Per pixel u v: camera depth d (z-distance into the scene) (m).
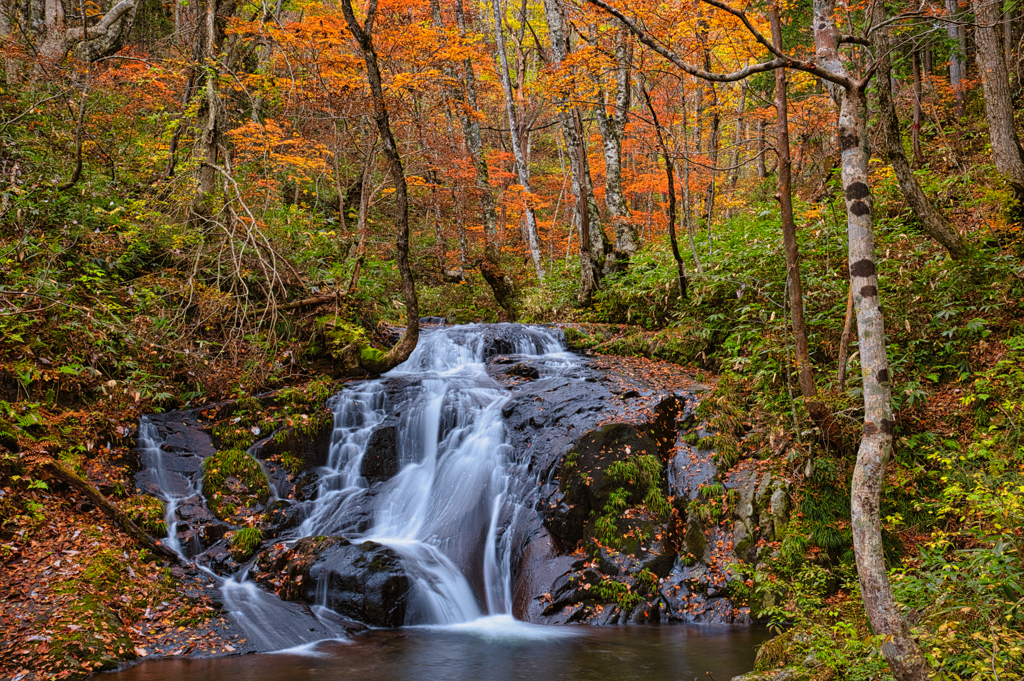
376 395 9.99
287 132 14.14
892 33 8.34
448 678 5.17
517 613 7.04
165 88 14.23
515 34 23.19
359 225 13.32
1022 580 4.31
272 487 8.55
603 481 7.66
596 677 5.16
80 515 6.98
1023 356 7.17
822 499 7.20
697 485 7.77
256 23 13.39
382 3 14.14
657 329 12.34
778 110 7.64
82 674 5.06
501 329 12.78
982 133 13.20
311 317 11.16
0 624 5.32
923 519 6.70
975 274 8.34
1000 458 6.28
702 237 14.04
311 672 5.30
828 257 9.68
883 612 3.64
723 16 10.33
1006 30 12.95
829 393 7.74
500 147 24.81
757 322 9.77
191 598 6.50
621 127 14.91
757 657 5.13
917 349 8.30
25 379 7.62
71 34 14.06
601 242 14.22
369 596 6.68
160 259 10.83
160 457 8.38
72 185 10.36
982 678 3.55
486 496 8.41
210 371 9.91
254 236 10.95
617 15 4.08
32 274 8.72
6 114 10.72
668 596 6.91
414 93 15.41
